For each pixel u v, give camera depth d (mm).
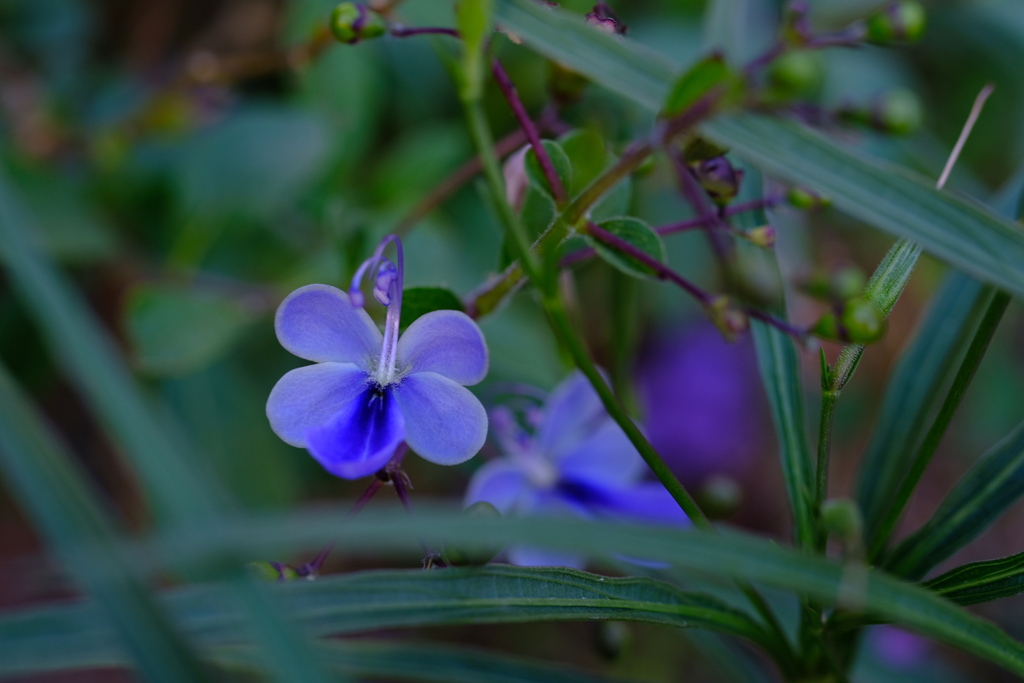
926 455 332
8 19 496
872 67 519
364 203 470
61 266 467
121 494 474
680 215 474
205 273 461
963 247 310
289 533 286
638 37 499
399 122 516
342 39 329
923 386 354
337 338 324
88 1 521
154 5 552
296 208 470
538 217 350
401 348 325
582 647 489
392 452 313
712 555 297
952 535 341
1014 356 557
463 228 465
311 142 460
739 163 360
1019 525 558
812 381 536
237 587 297
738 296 349
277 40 550
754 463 556
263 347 466
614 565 334
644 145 318
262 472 439
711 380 555
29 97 487
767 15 492
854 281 324
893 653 468
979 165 554
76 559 293
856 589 298
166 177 464
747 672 379
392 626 319
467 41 314
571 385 365
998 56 545
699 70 307
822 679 345
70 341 297
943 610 309
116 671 451
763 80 311
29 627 308
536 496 367
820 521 333
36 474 296
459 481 468
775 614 382
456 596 320
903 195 310
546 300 320
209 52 550
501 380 418
